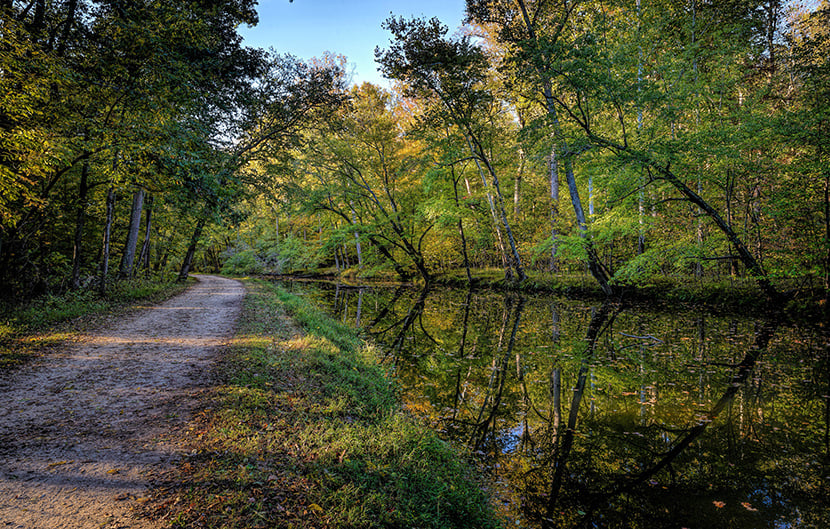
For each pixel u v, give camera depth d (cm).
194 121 1270
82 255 1861
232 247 4688
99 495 297
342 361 757
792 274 1212
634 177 1462
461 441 525
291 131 2206
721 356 905
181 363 660
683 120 1658
